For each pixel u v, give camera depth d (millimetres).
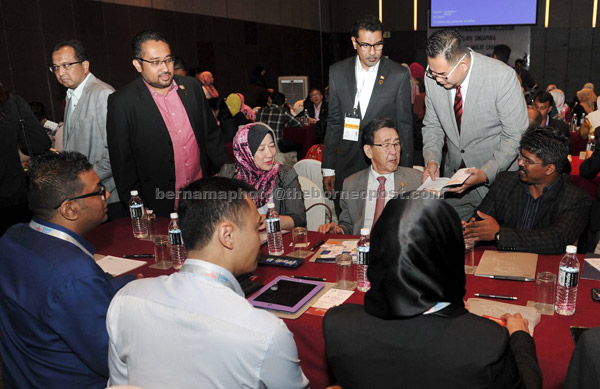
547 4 12375
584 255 2051
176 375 1037
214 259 1139
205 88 6555
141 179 3168
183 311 1053
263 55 11391
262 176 2729
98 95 3299
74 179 1492
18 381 1495
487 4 12062
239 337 1002
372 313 1010
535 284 1786
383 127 2691
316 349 1621
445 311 977
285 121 6785
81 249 1472
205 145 3381
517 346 1184
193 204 1134
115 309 1142
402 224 970
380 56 3266
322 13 13969
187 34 8984
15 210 3516
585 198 2270
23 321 1397
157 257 2270
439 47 2518
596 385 1033
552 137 2238
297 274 2025
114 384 1192
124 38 7641
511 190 2480
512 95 2637
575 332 1449
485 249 2195
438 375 940
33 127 3455
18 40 6117
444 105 2867
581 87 12586
